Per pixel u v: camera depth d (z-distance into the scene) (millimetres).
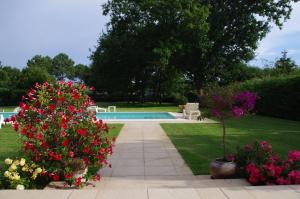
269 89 24891
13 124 7172
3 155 9750
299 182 6293
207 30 35500
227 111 7523
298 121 21266
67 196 5191
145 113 28859
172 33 36562
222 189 5480
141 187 6559
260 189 5465
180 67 41281
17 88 52406
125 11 40406
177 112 29516
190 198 5047
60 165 6922
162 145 11656
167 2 36406
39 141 6801
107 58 41812
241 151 7398
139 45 39719
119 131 15633
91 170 7938
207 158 9398
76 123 7207
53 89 7535
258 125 18562
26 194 5312
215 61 40062
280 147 11180
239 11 38344
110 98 57562
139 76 45469
